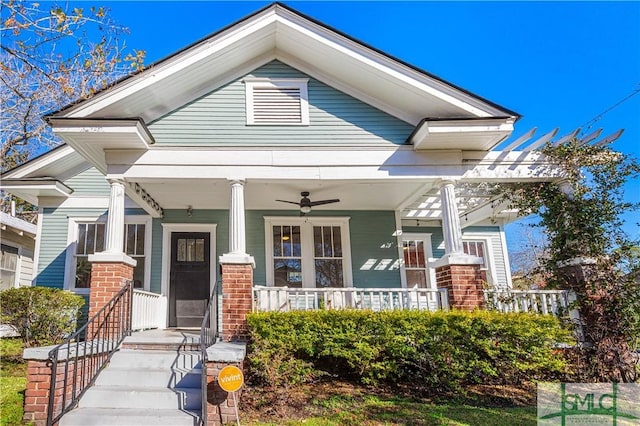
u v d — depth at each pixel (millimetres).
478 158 7066
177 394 4660
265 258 9219
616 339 6191
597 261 6500
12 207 12047
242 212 6570
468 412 4758
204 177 6648
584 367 6164
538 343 5664
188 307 8852
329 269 9477
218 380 4207
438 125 6422
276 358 5312
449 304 6430
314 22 6758
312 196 8680
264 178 6750
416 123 7188
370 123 7137
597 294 6391
